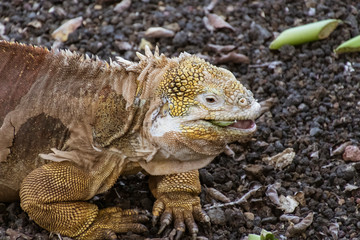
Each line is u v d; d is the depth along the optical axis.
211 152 9.04
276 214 10.31
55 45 13.91
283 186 10.86
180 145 8.90
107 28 14.29
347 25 14.44
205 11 14.70
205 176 10.77
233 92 8.78
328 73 13.23
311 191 10.52
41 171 9.23
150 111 8.95
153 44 14.05
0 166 9.58
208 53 13.87
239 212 10.02
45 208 9.12
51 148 9.34
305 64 13.44
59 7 14.92
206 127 8.76
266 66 13.40
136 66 9.16
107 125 9.22
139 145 9.22
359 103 12.49
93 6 14.97
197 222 9.89
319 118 12.12
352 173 10.89
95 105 9.26
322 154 11.44
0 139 9.35
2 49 9.63
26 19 14.60
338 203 10.49
